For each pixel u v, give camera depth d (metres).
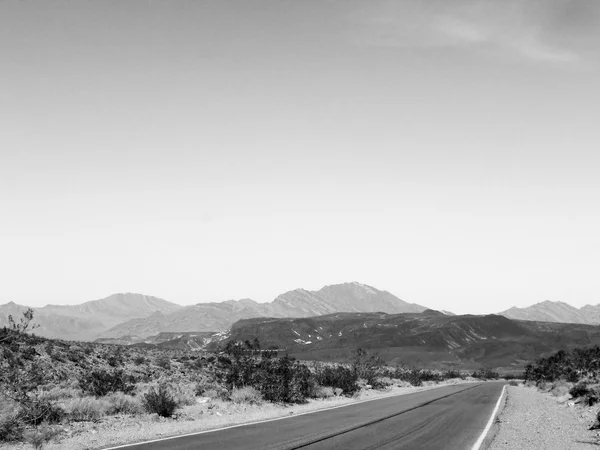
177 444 13.76
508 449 14.80
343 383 39.84
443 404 30.69
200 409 23.50
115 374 28.00
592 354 62.34
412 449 13.91
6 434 14.11
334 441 14.85
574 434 18.36
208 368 44.56
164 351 50.91
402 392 45.81
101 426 16.92
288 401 30.25
